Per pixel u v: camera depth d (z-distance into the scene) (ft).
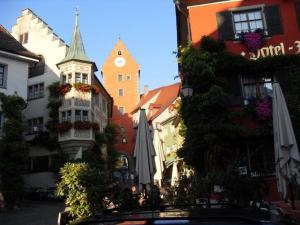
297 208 33.35
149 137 45.29
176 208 12.70
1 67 88.84
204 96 52.37
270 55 56.85
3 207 73.15
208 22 60.29
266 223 9.14
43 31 119.34
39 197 96.99
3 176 75.41
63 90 105.29
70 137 101.24
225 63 55.47
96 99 124.57
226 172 34.06
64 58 110.22
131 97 237.25
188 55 55.77
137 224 9.80
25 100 90.58
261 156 52.80
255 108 53.31
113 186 36.27
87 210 34.53
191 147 53.52
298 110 51.98
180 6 61.77
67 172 36.32
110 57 243.60
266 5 59.82
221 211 10.89
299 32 57.88
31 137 109.19
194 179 36.09
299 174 36.27
